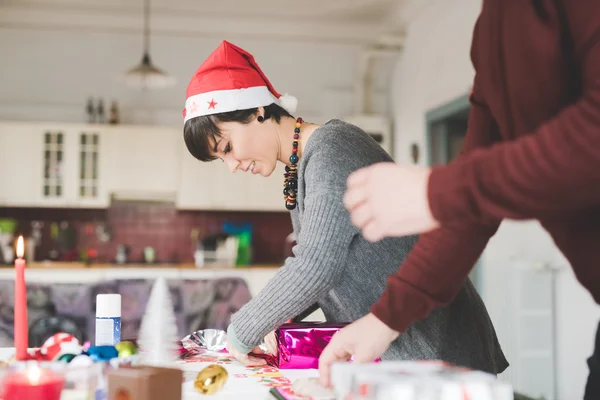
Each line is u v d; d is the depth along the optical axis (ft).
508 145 1.72
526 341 11.70
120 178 17.98
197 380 3.11
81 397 2.54
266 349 4.35
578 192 1.65
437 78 15.16
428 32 15.78
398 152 18.03
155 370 2.51
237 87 4.31
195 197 18.30
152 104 18.95
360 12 17.75
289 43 19.40
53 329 8.45
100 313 3.66
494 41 2.52
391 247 4.11
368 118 18.20
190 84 4.46
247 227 19.16
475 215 1.72
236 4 17.30
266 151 4.52
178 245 18.99
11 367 2.48
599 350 2.93
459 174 1.71
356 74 19.62
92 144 17.92
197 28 18.61
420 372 2.02
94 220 18.65
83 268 16.43
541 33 2.23
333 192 3.93
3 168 17.47
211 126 4.35
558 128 1.63
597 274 2.36
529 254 12.15
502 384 1.88
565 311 11.14
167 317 3.65
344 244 3.91
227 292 9.50
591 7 1.99
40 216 18.34
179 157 18.25
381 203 1.74
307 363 3.83
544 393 11.44
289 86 19.44
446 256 2.83
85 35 18.62
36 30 18.44
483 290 13.61
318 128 4.33
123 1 17.12
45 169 17.67
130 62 18.76
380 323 2.85
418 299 2.84
